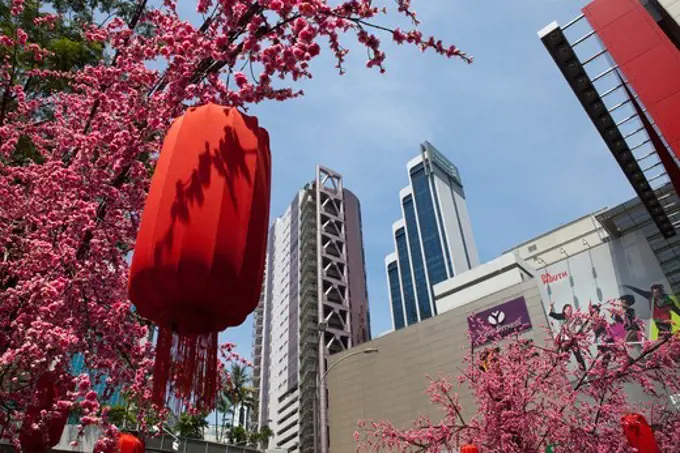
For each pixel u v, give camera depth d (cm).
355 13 388
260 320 13762
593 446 1034
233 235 236
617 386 1171
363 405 5328
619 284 4544
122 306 517
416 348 5172
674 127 1566
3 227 548
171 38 418
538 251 6481
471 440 1133
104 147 575
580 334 1179
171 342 230
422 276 17100
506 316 4666
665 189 3012
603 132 2488
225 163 250
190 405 236
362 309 9794
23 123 688
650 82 1675
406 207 19100
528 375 1173
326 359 6066
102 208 557
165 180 244
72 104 648
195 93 418
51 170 568
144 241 235
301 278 10075
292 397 8962
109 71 572
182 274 224
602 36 1898
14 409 475
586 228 6184
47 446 459
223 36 386
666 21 1797
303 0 376
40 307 458
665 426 1136
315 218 10612
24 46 650
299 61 382
